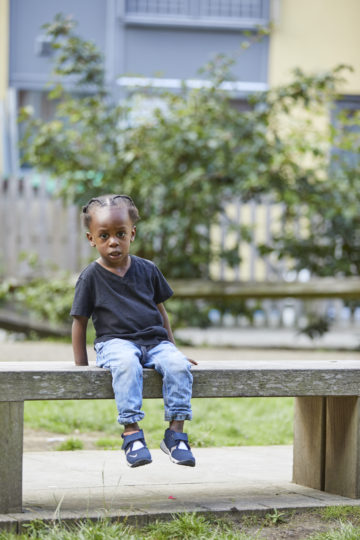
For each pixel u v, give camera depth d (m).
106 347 4.28
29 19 16.86
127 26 17.12
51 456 5.80
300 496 4.62
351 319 13.87
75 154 12.47
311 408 4.91
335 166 13.15
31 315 12.76
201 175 11.94
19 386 3.99
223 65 12.62
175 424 4.18
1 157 16.53
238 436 6.88
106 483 4.91
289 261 13.43
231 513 4.24
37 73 16.92
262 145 11.98
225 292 12.05
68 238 12.90
